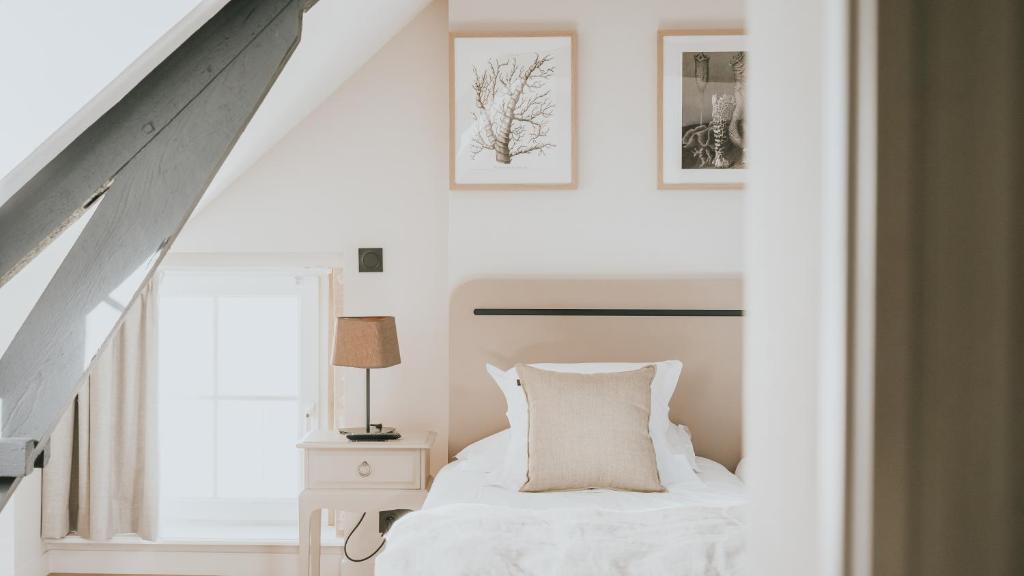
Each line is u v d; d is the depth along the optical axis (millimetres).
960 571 286
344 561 3564
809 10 323
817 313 316
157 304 3527
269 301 3760
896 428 287
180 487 3770
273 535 3627
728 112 3473
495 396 3498
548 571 1827
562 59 3496
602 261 3514
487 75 3510
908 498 287
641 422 2770
